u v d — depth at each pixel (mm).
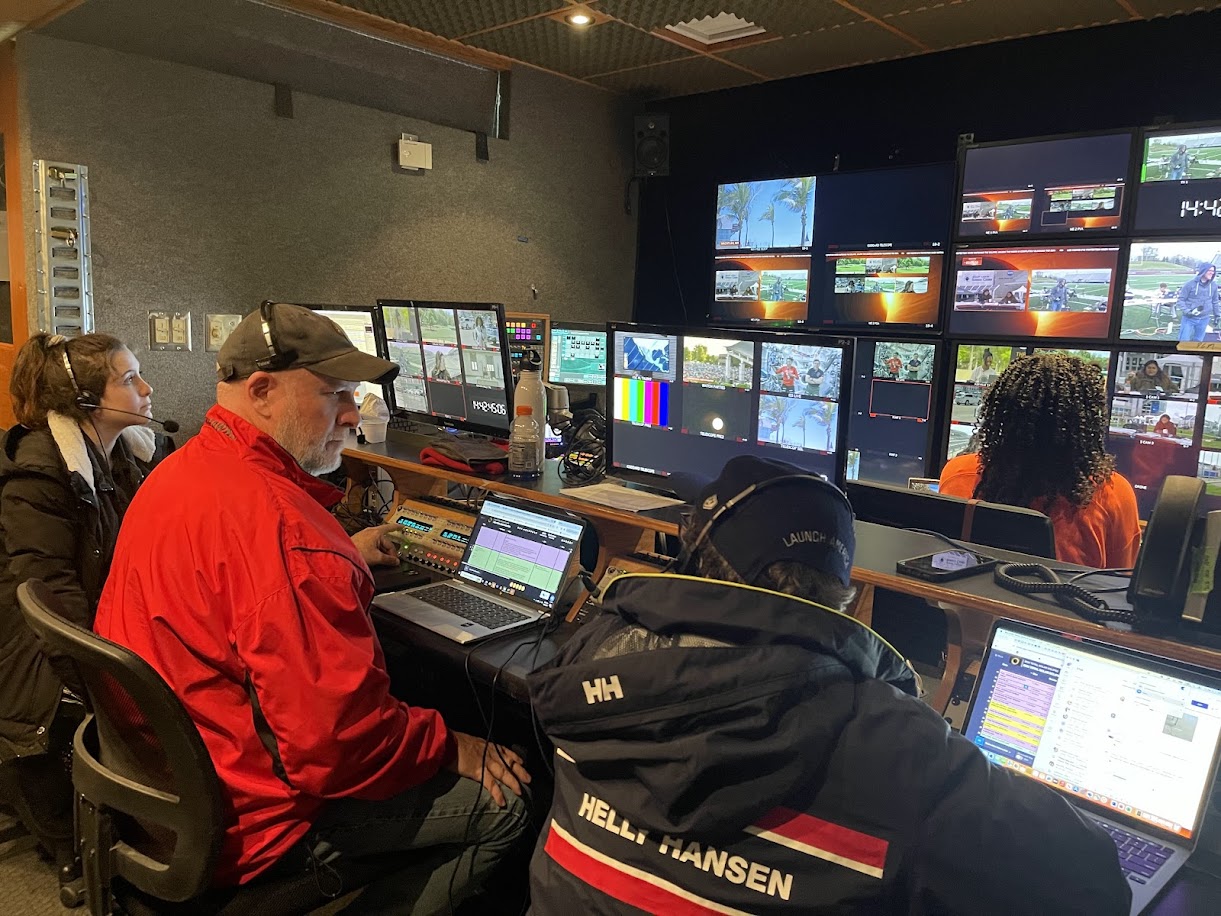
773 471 940
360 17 3572
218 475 1370
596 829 882
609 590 973
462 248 4316
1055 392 1878
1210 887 1053
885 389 3988
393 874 1488
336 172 3762
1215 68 3426
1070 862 787
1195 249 3109
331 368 1503
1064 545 1942
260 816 1300
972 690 1351
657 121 4789
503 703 2139
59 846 1810
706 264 5020
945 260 3740
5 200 3127
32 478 1890
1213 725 1121
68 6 2645
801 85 4566
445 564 2121
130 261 3191
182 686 1267
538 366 3340
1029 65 3861
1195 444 3164
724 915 800
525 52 4125
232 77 3381
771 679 808
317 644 1276
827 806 796
